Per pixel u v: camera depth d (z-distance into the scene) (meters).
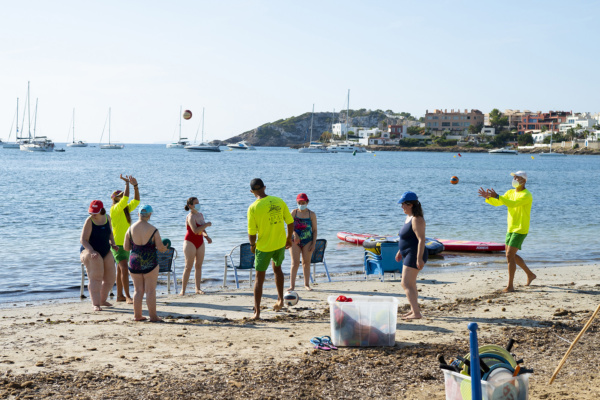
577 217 28.33
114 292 12.12
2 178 53.28
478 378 4.72
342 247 18.73
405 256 9.09
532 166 112.06
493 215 28.45
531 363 6.97
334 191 43.88
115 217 10.45
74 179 53.31
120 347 7.41
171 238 19.36
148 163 99.50
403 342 7.73
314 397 5.81
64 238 19.30
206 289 12.55
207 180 55.59
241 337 7.99
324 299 10.96
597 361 7.03
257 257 9.08
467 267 15.59
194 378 6.24
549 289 11.72
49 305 10.64
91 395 5.69
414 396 5.90
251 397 5.76
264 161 120.12
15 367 6.52
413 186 51.09
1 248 17.23
